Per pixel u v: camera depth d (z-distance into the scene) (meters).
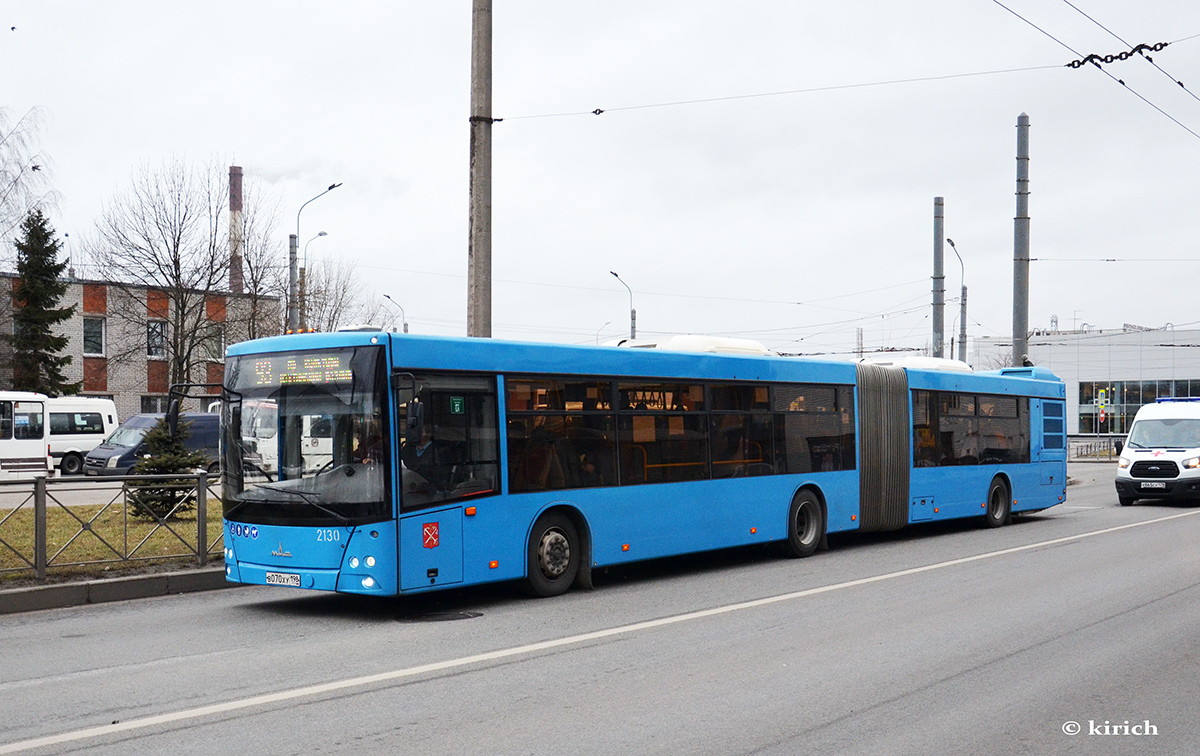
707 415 13.12
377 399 9.66
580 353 11.57
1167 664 7.67
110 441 32.66
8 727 5.99
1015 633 8.81
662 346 14.26
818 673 7.36
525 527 10.79
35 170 32.97
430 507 9.88
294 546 9.85
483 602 10.77
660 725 6.02
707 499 12.97
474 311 14.67
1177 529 18.33
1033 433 20.12
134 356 46.06
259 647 8.40
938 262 29.81
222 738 5.75
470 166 14.77
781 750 5.56
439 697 6.67
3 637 8.91
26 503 11.51
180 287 39.00
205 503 12.31
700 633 8.88
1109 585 11.56
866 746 5.65
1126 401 80.12
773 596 10.95
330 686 6.97
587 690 6.86
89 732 5.87
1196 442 24.31
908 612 9.87
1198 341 77.56
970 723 6.11
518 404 10.85
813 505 14.78
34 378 43.75
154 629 9.30
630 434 12.05
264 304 39.94
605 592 11.41
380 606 10.58
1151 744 5.75
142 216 38.88
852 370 15.74
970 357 87.00
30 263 44.53
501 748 5.57
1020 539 16.78
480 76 14.70
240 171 49.38
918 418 17.00
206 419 33.06
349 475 9.66
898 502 16.41
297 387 10.07
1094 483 35.12
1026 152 27.81
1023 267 27.92
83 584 10.82
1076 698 6.70
